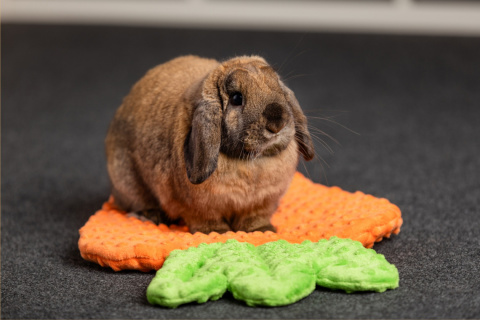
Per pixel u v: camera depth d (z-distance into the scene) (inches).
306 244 44.6
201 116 45.5
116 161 53.8
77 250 50.6
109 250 45.2
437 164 71.0
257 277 40.2
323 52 134.9
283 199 55.1
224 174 46.6
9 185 66.5
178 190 48.4
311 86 107.8
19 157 75.5
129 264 45.1
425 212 57.0
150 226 49.9
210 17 179.8
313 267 41.8
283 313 39.1
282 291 39.4
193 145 45.6
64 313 40.2
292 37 146.9
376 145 78.1
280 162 47.4
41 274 46.1
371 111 93.2
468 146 77.1
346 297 40.9
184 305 40.4
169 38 146.3
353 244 44.0
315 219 50.7
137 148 51.4
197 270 42.3
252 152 45.4
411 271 44.8
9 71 123.2
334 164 71.5
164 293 39.6
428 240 50.4
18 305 41.4
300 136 49.1
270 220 50.8
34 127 88.0
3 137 83.2
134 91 54.7
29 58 133.9
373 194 62.2
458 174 67.5
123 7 186.4
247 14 178.5
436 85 108.9
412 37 151.9
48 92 108.3
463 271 44.6
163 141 49.2
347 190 63.5
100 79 116.0
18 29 164.7
